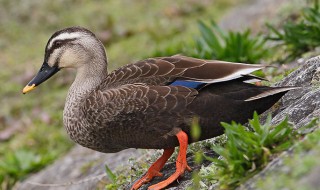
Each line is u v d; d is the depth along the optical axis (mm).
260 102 8664
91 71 10117
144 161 10695
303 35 13047
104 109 9016
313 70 9586
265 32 16359
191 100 8617
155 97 8688
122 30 22219
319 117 7949
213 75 8570
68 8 25047
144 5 24516
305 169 6504
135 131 8938
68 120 9758
